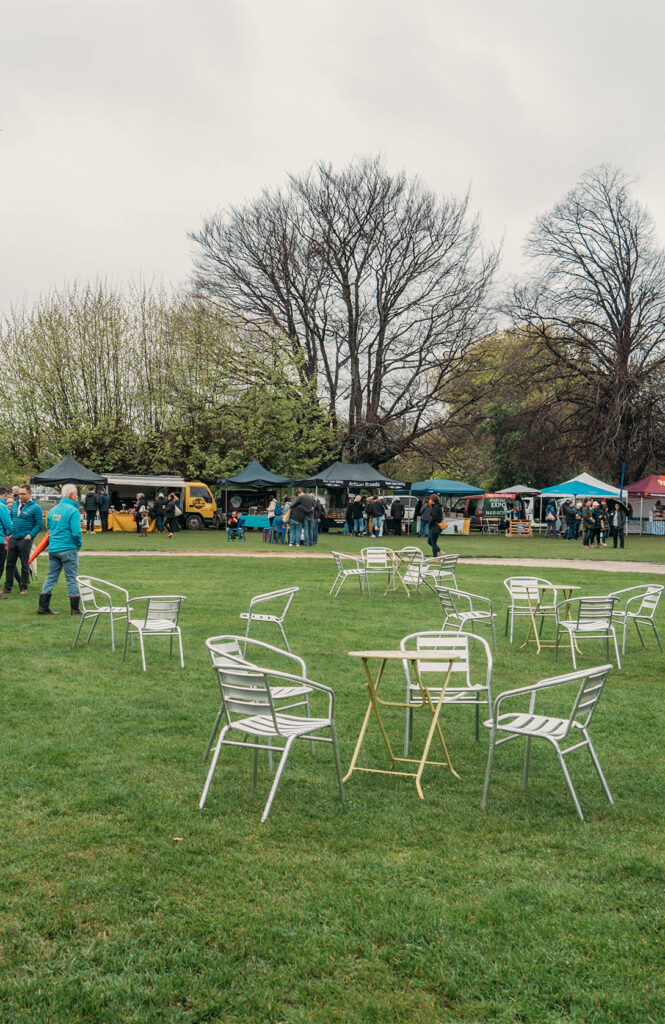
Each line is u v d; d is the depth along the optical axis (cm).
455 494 4119
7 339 4134
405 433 4438
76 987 318
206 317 4331
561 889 402
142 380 4259
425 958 341
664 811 513
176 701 760
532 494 4284
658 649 1090
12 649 976
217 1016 306
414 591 1611
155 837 459
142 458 4322
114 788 534
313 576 1839
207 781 507
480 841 462
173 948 347
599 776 534
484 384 4394
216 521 4112
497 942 354
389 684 844
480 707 775
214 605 1361
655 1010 309
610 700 805
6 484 4256
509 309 4256
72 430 4069
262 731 507
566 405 4347
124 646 943
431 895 396
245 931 361
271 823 481
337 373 4466
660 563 2372
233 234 4303
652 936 361
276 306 4388
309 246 4197
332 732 524
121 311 4238
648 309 4181
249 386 4391
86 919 370
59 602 1381
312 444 4322
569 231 4272
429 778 573
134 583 1644
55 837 457
